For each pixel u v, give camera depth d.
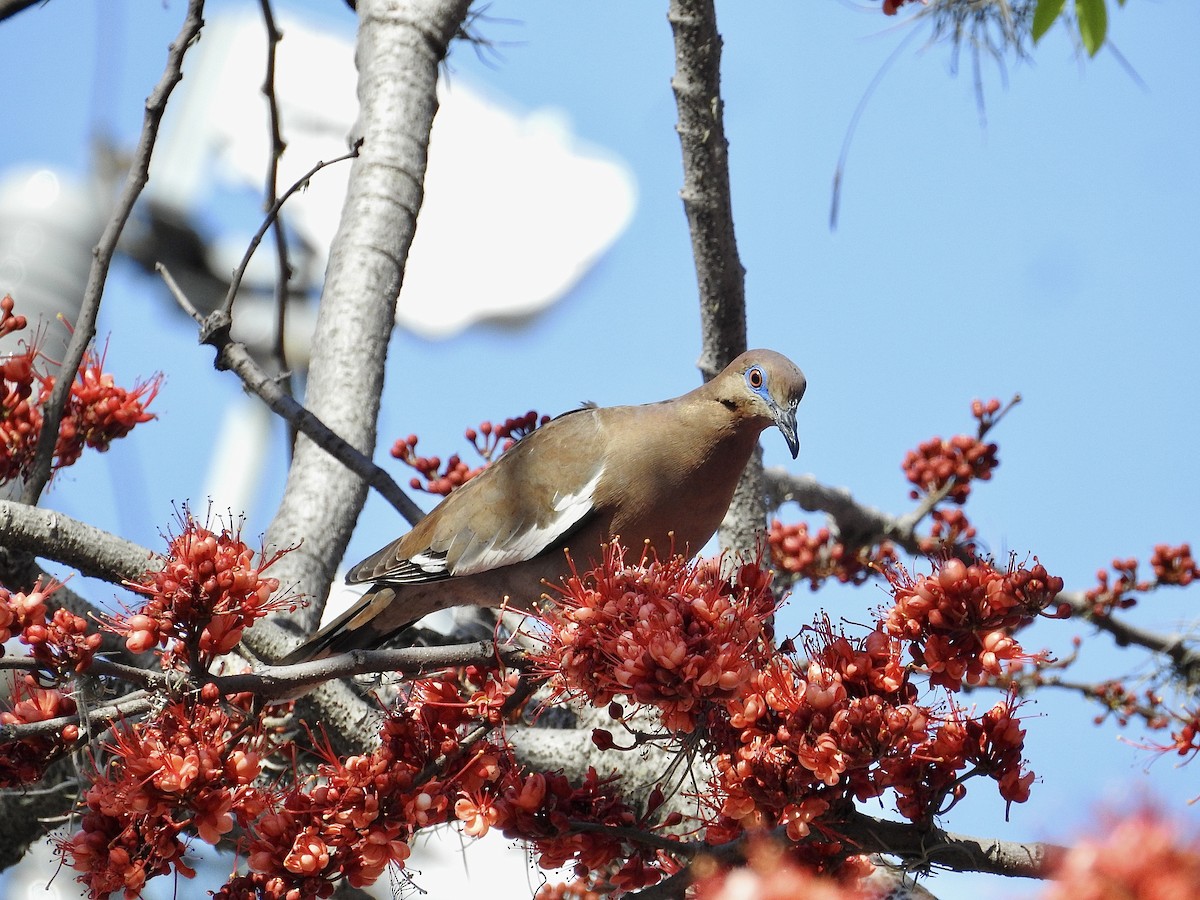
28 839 12.09
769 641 8.01
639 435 11.10
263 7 11.79
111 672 7.56
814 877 7.38
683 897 7.81
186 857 8.46
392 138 12.88
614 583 7.90
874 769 7.48
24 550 9.59
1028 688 12.44
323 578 11.67
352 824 7.68
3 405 10.48
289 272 12.15
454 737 8.12
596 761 10.97
